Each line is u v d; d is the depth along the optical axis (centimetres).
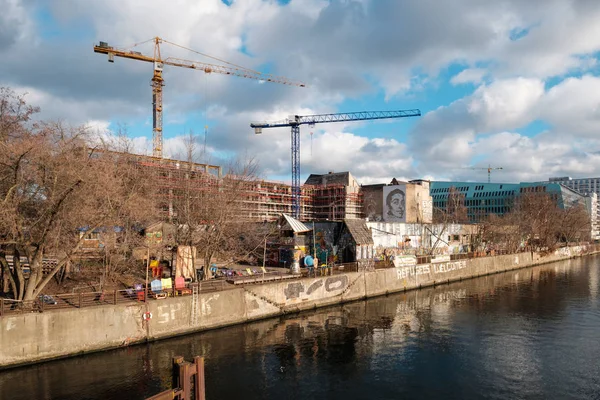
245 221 5078
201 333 3519
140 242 4306
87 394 2364
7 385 2450
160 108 12788
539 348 3269
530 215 10244
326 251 5897
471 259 7194
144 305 3228
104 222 3288
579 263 9956
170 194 4638
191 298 3494
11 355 2650
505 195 15600
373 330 3738
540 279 7044
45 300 3112
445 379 2675
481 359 3027
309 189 14138
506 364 2934
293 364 2902
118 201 3406
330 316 4225
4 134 3234
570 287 6162
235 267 5456
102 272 3972
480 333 3666
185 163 5056
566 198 15050
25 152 2639
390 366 2889
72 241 3616
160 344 3212
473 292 5716
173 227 4841
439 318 4191
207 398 2383
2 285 3588
